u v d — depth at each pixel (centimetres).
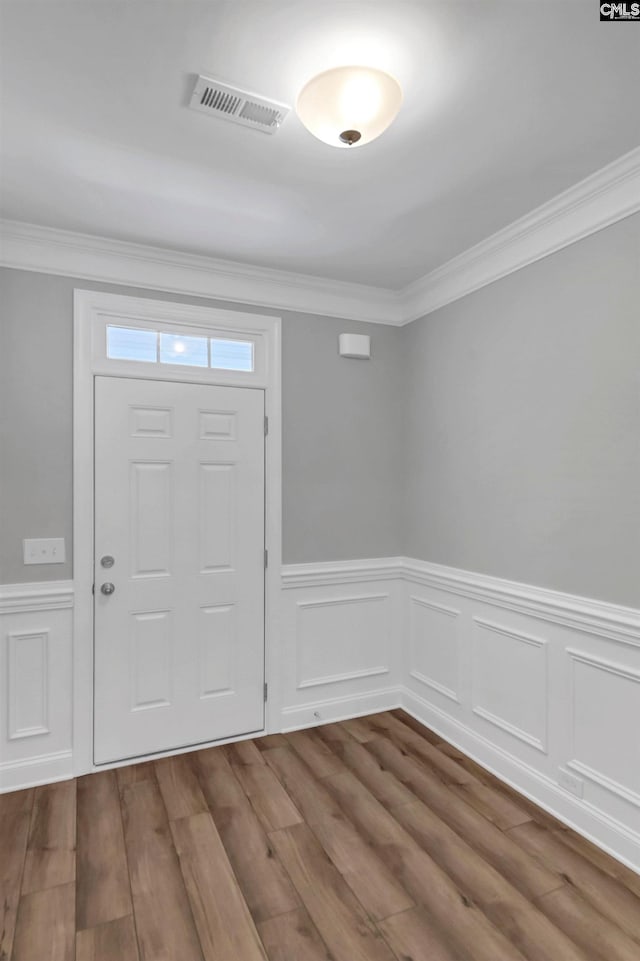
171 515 269
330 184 204
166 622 268
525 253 236
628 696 191
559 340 221
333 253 265
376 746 277
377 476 323
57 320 248
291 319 299
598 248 204
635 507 191
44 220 232
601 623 200
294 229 241
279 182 203
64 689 248
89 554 252
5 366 239
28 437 243
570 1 124
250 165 192
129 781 243
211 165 191
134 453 262
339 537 311
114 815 218
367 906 171
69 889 178
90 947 156
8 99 158
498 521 253
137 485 262
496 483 254
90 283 254
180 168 193
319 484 306
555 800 218
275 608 292
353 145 154
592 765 204
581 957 153
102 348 256
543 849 198
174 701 270
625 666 192
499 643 251
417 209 222
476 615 265
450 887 179
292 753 270
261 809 222
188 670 273
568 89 153
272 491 292
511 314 246
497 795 233
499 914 168
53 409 247
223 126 170
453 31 134
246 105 160
